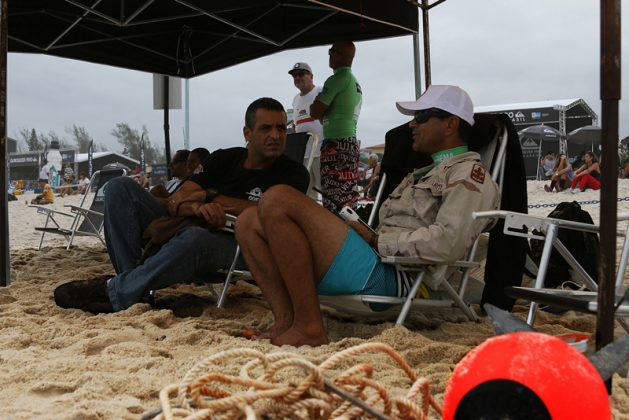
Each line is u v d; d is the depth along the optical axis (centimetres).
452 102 312
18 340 288
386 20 635
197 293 430
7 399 214
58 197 2272
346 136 594
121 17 673
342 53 589
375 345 138
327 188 600
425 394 140
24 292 425
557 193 1566
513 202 336
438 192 303
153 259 353
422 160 371
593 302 198
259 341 287
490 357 122
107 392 216
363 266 295
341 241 292
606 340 193
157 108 882
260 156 393
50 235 1067
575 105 2344
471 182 293
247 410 117
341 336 319
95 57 784
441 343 274
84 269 543
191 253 352
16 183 2906
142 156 2708
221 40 799
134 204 381
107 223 383
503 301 332
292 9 700
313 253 292
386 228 317
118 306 354
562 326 345
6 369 246
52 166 2650
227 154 406
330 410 125
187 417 115
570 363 119
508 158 336
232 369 235
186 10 695
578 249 365
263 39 725
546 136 2142
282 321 297
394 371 241
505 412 117
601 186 194
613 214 193
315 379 126
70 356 263
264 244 301
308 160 481
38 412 198
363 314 314
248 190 393
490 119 338
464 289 324
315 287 288
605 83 192
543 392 116
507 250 330
